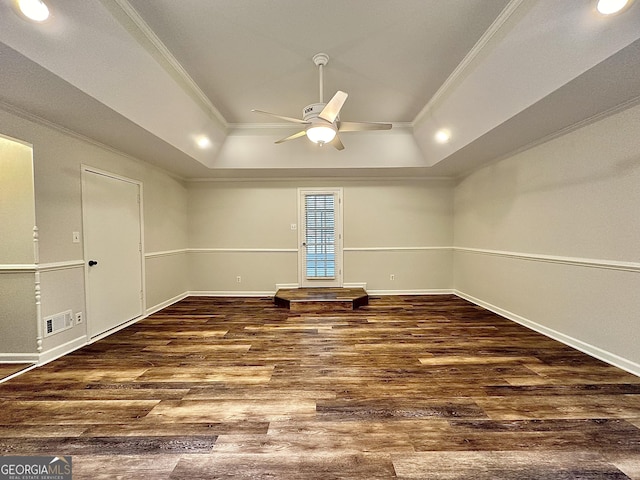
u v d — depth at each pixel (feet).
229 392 7.16
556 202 10.37
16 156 8.46
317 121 9.02
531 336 10.89
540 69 7.17
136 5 6.85
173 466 4.89
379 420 6.06
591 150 8.98
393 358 9.07
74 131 9.73
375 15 7.26
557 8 5.97
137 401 6.77
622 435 5.55
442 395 6.97
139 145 11.33
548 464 4.89
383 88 10.85
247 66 9.40
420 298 17.34
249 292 18.12
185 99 10.25
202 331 11.66
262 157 15.28
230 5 6.89
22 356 8.63
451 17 7.34
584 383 7.42
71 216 9.81
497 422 5.97
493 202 14.17
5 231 8.51
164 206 15.62
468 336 10.94
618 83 6.92
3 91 7.09
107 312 11.47
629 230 7.94
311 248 18.24
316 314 14.05
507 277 13.17
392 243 18.25
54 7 5.45
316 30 7.77
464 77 9.34
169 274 16.05
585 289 9.27
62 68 6.37
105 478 4.66
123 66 7.46
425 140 13.87
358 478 4.64
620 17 5.39
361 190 18.08
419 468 4.83
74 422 6.01
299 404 6.64
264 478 4.66
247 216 18.10
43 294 8.78
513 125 9.58
